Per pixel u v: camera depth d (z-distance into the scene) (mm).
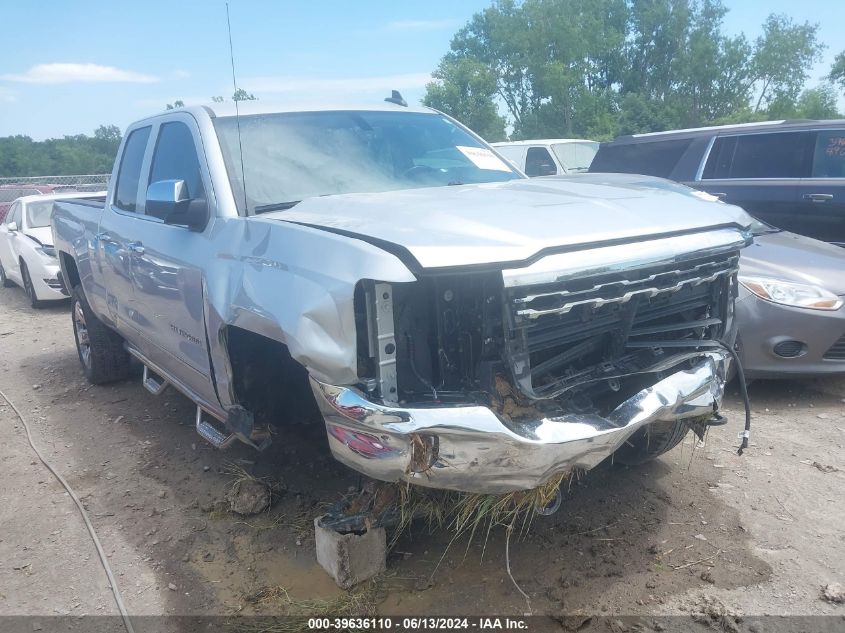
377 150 4031
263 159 3703
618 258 2701
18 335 8555
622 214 2971
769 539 3393
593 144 14273
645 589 3035
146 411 5492
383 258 2482
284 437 4543
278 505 3826
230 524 3688
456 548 3332
